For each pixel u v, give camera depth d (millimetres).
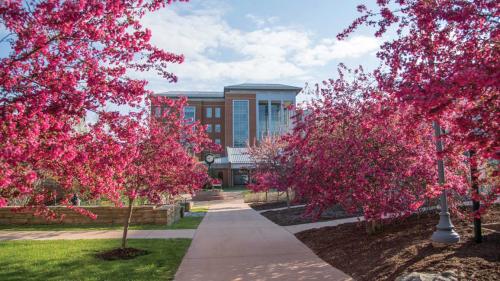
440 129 7039
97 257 8047
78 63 4547
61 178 5020
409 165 7699
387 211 7434
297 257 8023
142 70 5480
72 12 4031
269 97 73000
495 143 3418
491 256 5879
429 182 7641
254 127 71688
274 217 16141
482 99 3613
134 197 8141
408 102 3865
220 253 8578
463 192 7527
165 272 6805
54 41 4344
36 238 10875
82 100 4152
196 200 30562
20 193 4355
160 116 8484
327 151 8102
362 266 6672
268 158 21188
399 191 7637
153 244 9625
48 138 3930
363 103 8258
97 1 4301
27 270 6883
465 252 6270
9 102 4016
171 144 8367
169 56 5332
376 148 7762
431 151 7859
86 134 4434
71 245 9461
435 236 6969
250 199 27688
